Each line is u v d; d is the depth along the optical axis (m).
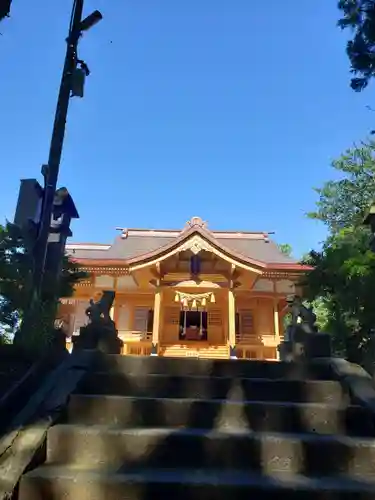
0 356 3.81
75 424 3.23
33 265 4.57
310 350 4.84
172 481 2.50
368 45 5.75
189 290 17.33
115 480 2.49
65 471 2.63
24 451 2.69
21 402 3.32
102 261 16.16
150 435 2.97
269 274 16.45
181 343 17.59
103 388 3.88
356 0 5.71
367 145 17.53
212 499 2.45
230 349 15.97
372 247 4.80
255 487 2.48
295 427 3.35
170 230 23.36
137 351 17.38
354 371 4.14
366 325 5.09
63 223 5.56
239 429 3.28
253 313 19.33
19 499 2.45
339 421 3.36
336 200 17.78
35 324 4.21
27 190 5.14
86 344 4.71
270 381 3.94
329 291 5.98
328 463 2.87
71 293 5.43
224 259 16.28
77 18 5.60
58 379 3.74
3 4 4.39
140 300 19.25
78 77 5.40
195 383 3.95
